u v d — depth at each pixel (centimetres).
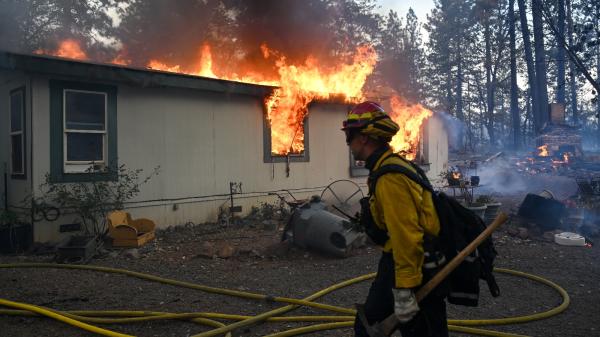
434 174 1552
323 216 705
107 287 546
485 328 403
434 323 224
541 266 627
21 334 395
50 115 790
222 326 401
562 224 848
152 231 831
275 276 596
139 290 534
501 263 645
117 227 759
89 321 415
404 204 210
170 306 476
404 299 208
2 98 881
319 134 1212
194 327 412
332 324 393
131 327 412
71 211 805
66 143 808
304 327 391
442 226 225
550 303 477
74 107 818
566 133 2817
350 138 241
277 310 435
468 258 227
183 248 767
